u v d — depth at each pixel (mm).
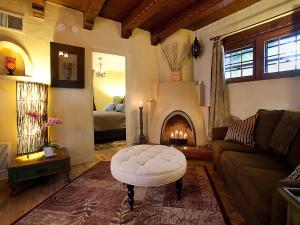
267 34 2896
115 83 7754
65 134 3131
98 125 4773
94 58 5742
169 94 3934
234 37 3363
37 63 2836
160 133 3896
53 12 2963
